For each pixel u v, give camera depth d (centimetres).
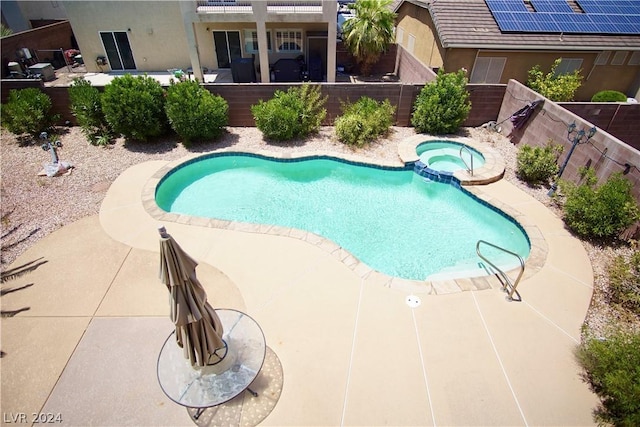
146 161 1136
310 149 1229
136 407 496
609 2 1678
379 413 492
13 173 1045
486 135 1334
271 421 480
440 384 527
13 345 573
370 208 1013
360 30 1862
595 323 622
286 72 1855
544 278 709
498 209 936
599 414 490
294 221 955
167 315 625
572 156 1005
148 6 1836
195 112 1159
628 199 796
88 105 1195
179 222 852
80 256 748
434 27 1680
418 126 1338
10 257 743
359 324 611
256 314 625
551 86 1512
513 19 1576
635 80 1680
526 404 504
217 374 471
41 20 2339
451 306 645
